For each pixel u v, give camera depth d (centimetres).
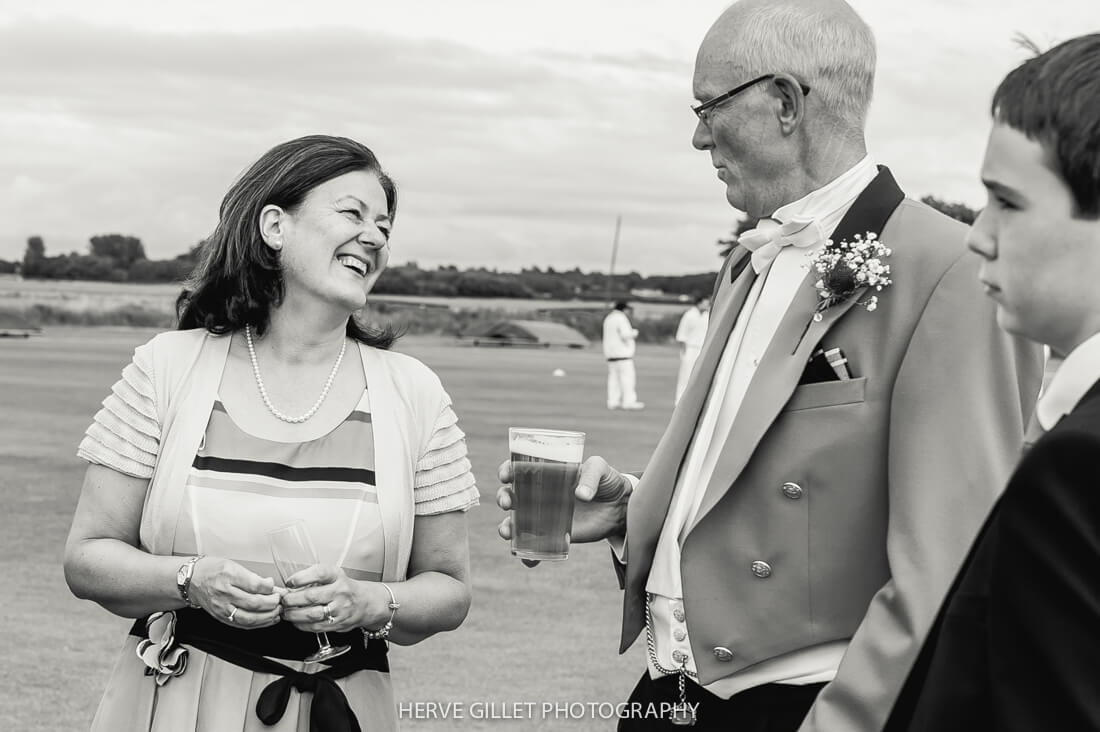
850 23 276
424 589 299
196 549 291
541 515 286
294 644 286
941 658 150
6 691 566
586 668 630
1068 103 141
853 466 263
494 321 8188
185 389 302
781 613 270
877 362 264
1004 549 137
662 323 9081
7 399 2159
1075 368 142
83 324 8475
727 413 289
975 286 255
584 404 2503
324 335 310
